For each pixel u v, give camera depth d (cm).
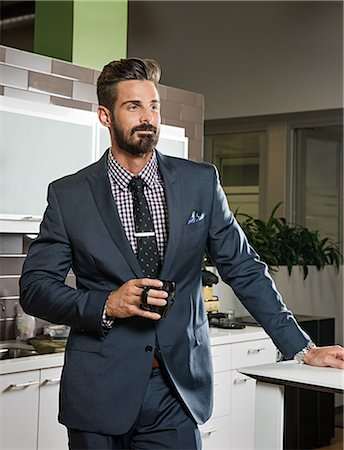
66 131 375
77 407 231
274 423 278
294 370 266
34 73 404
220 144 730
